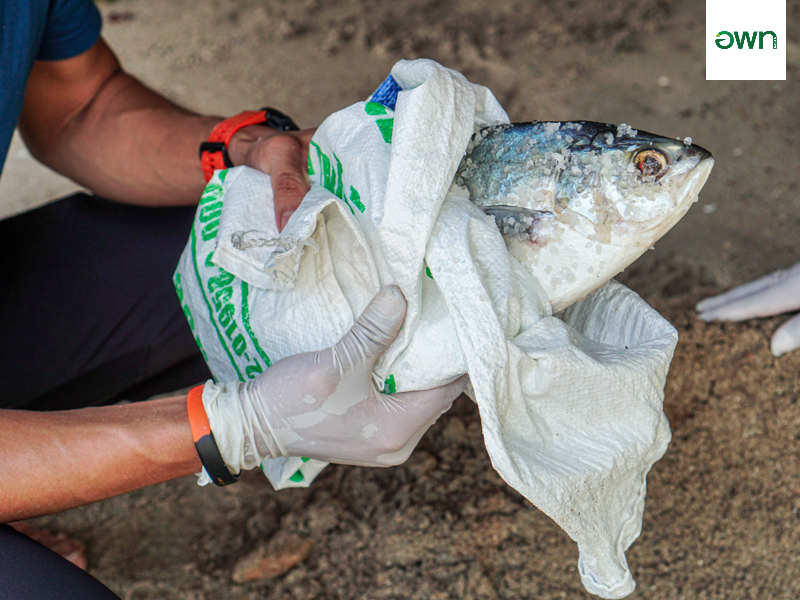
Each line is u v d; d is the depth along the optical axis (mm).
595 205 594
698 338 1061
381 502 930
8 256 888
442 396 630
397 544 894
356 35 1934
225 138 837
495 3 2008
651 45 1780
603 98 1621
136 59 1934
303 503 943
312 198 632
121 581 897
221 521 946
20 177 1560
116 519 958
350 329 607
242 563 887
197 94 1776
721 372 1021
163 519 954
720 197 1354
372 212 592
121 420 637
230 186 725
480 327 567
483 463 956
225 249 669
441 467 955
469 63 1773
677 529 893
